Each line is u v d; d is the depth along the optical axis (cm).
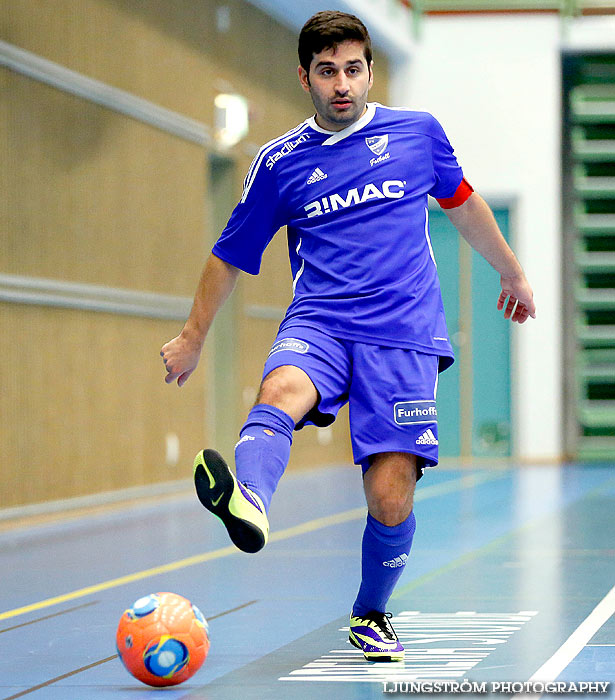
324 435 3525
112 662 875
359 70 778
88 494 2208
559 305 3688
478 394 3725
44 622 1073
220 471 627
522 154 3712
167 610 780
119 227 2327
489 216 852
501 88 3722
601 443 3744
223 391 2934
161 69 2517
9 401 1958
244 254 825
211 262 828
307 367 755
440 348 799
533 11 3716
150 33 2467
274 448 702
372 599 840
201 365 2741
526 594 1162
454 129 3747
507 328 3716
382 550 802
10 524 1950
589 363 3747
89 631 1019
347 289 783
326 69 772
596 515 2006
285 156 802
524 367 3688
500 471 3284
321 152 796
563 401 3747
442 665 821
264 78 3073
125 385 2356
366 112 805
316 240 798
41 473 2052
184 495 2567
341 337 777
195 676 808
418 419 774
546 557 1459
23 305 2000
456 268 3734
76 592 1262
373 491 779
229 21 2859
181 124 2602
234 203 2911
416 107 3766
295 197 802
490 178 3728
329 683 770
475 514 2047
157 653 762
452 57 3747
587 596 1145
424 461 798
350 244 789
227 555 1564
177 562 1502
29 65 2014
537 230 3703
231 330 2933
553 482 2809
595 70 3759
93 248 2228
